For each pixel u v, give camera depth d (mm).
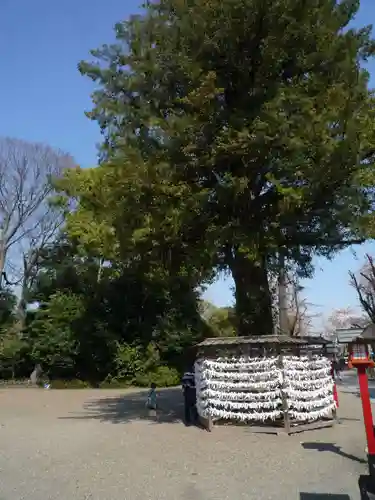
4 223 38719
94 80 12438
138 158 10539
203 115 10625
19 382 34594
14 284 40344
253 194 11297
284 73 11516
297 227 11633
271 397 10609
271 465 7668
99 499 6191
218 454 8609
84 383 31641
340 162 9453
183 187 10586
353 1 11203
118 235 11273
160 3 12078
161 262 12570
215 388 11359
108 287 32031
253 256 10633
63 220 38312
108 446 9859
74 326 31984
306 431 10562
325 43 10664
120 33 12336
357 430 10453
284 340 10984
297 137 9516
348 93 9594
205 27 10805
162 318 32219
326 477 6852
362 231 10250
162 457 8562
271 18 10297
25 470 7961
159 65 11578
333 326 57281
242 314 12641
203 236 11484
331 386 11547
